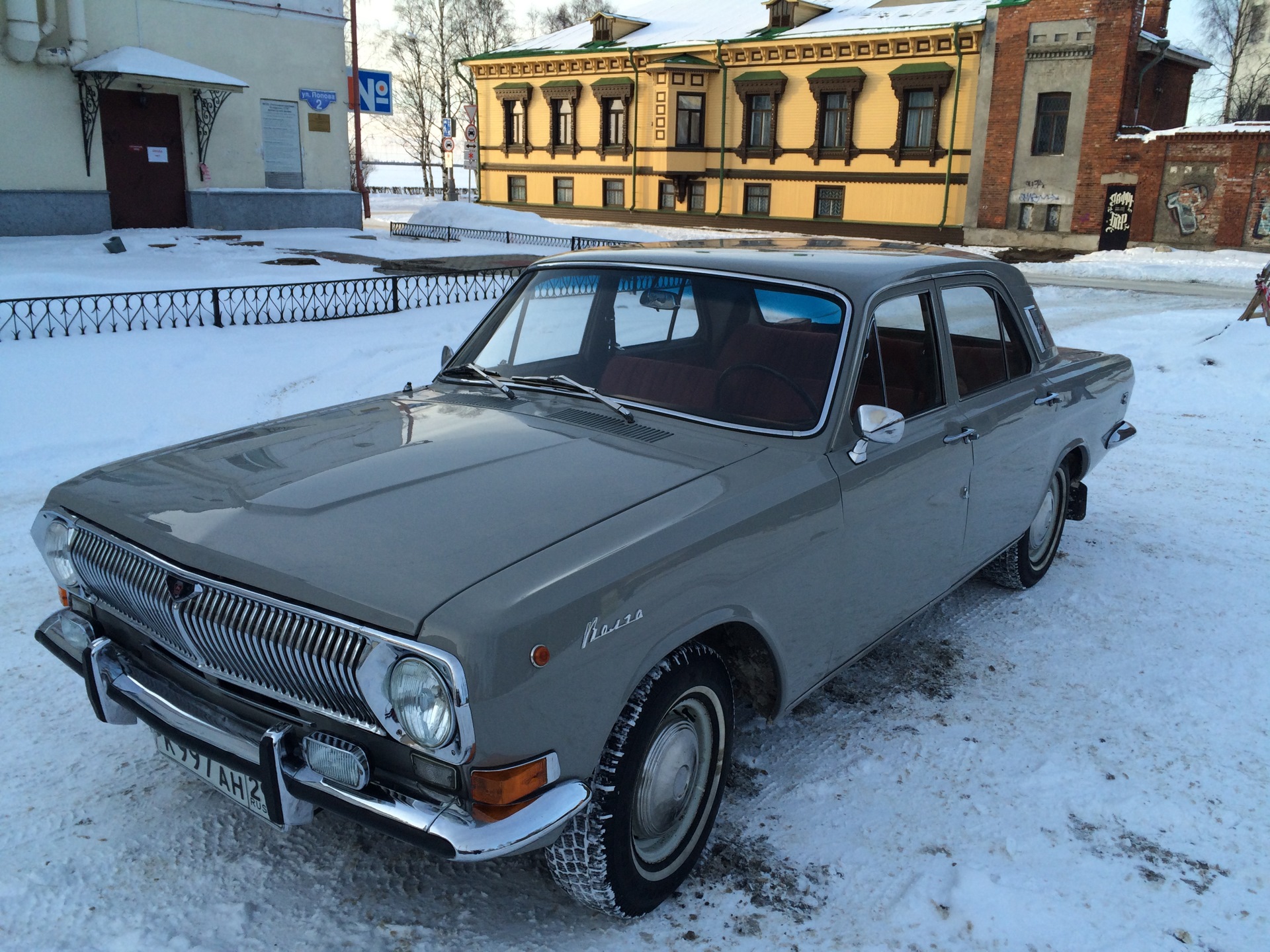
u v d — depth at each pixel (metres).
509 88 41.47
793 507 2.80
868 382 3.21
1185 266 24.95
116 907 2.57
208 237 19.77
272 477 2.71
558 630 2.13
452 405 3.36
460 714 2.02
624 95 37.97
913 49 31.55
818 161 34.56
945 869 2.81
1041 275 24.47
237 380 8.68
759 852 2.88
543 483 2.63
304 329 10.89
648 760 2.51
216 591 2.33
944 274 3.75
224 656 2.38
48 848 2.79
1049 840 2.96
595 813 2.33
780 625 2.87
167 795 3.09
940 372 3.65
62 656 2.84
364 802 2.17
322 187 23.36
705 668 2.63
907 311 3.45
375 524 2.39
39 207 18.55
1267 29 44.47
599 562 2.28
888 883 2.75
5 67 17.83
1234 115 45.50
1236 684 3.99
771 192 36.12
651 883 2.55
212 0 20.47
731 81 36.06
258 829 2.93
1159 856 2.90
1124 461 7.44
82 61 18.56
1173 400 9.54
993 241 31.25
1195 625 4.57
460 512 2.45
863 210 33.94
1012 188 30.59
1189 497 6.56
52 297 9.11
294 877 2.73
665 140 36.59
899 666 4.11
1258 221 26.91
